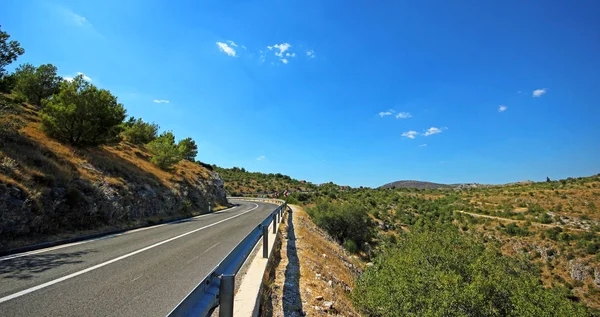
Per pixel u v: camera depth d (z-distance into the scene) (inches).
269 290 234.4
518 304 315.6
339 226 1537.9
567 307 328.8
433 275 330.3
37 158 511.8
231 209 1336.1
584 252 2153.1
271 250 323.9
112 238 443.8
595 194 3550.7
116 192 642.2
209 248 359.3
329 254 614.2
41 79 1155.3
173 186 1031.6
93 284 206.4
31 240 370.9
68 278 219.5
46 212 423.5
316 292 284.4
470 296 296.8
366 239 1651.1
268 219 376.2
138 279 222.5
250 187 3356.3
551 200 3759.8
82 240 422.9
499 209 3865.7
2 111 585.3
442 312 293.3
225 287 105.7
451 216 3656.5
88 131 772.0
